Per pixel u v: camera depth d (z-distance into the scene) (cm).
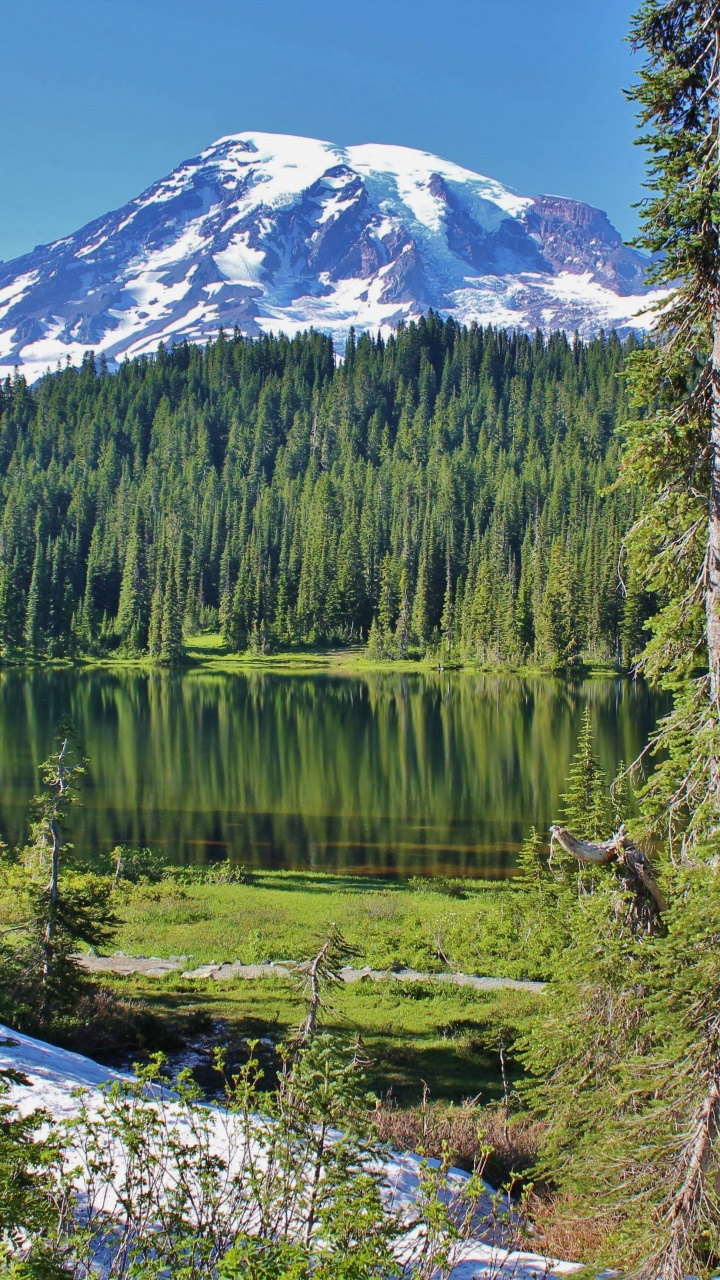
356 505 18225
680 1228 816
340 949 1119
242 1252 543
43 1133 864
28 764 6119
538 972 2400
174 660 13562
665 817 1080
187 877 3678
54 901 1803
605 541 12875
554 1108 1117
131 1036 1831
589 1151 984
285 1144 674
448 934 2730
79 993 1811
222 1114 914
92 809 5072
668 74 944
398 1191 864
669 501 1011
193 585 16200
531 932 2612
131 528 16888
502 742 7388
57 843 1834
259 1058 1747
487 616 13488
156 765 6419
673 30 966
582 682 11375
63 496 19388
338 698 10294
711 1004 876
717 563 973
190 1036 1888
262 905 3203
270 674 12712
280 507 18812
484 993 2244
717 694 978
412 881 3584
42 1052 1248
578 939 1124
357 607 15400
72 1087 1044
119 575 16338
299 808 5169
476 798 5450
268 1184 650
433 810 5138
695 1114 857
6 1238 584
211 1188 638
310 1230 608
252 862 4006
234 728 8131
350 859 4078
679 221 929
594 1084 1077
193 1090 697
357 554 15712
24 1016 1705
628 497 13588
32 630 14262
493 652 13225
